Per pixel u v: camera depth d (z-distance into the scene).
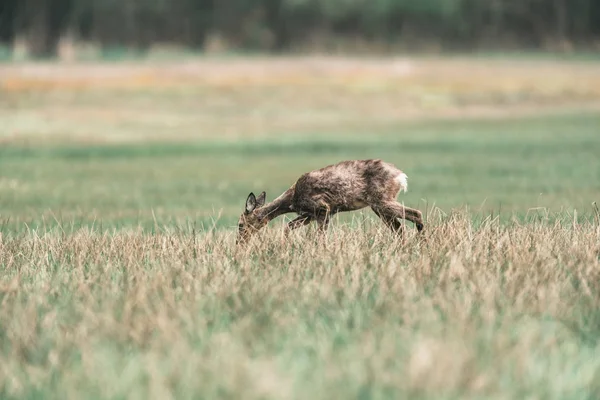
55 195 86.69
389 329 27.05
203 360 24.67
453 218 45.41
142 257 40.53
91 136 162.00
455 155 130.12
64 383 23.56
